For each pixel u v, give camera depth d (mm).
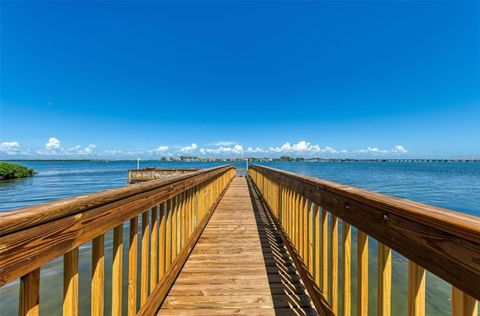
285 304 2078
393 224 990
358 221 1284
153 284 1967
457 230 695
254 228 4227
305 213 2291
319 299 1829
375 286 3416
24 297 828
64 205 933
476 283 640
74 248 1014
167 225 2365
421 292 909
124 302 2918
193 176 3223
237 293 2240
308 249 2158
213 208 5254
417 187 17469
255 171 9531
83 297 2967
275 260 2947
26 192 14867
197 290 2287
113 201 1306
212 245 3430
